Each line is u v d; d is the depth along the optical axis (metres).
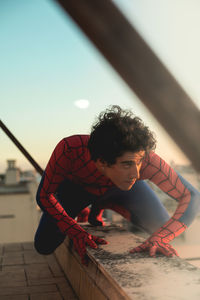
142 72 1.26
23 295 1.70
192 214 1.38
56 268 2.17
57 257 2.36
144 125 1.17
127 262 1.18
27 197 17.77
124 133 1.10
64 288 1.79
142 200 1.81
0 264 2.28
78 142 1.43
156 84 1.24
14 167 18.08
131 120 1.15
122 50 1.27
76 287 1.67
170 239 1.33
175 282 0.96
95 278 1.26
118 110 1.21
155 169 1.38
